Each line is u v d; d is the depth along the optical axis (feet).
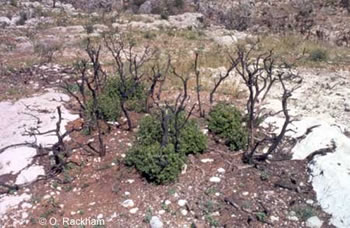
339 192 17.72
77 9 66.54
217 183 18.97
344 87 29.19
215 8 70.08
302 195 18.28
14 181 19.77
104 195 18.65
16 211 18.25
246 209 17.62
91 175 19.84
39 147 20.57
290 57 37.17
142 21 56.18
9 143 22.02
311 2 69.87
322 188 18.25
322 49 39.14
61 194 18.95
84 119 23.44
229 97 27.02
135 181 19.22
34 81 30.53
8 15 55.47
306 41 45.21
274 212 17.48
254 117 23.25
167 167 18.70
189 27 52.42
